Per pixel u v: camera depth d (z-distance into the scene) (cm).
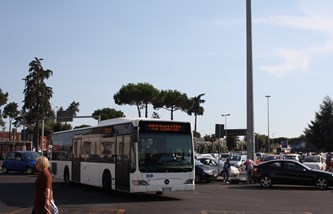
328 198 1927
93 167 2144
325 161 4188
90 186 2473
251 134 2867
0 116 8419
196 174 2883
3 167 3872
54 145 2817
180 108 7669
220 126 2883
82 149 2317
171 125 1802
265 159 4356
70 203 1669
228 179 2947
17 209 1493
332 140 7794
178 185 1766
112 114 8981
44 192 839
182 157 1794
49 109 6962
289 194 2108
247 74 2898
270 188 2472
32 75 6912
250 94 2886
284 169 2477
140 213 1398
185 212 1426
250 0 2895
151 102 7169
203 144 8744
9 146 6450
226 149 10412
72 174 2447
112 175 1920
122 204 1642
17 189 2253
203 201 1761
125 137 1828
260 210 1497
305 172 2438
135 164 1722
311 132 8012
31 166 3712
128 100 7050
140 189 1714
